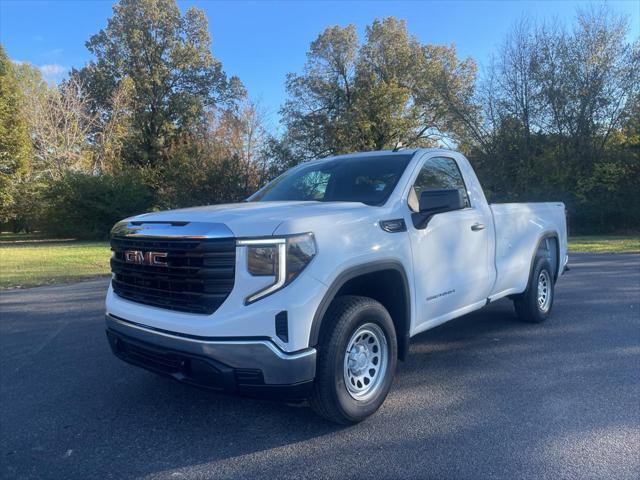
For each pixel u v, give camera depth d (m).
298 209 3.62
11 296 9.66
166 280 3.46
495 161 30.31
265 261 3.16
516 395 4.24
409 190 4.36
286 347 3.17
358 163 4.84
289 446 3.45
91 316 7.73
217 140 32.84
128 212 32.88
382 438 3.53
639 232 27.88
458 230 4.70
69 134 36.75
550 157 28.61
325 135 40.09
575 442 3.41
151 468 3.21
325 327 3.43
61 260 16.58
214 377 3.21
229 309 3.17
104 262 15.94
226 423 3.84
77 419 3.95
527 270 6.11
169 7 47.19
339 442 3.49
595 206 28.03
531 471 3.07
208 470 3.16
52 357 5.59
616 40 28.50
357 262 3.54
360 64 40.53
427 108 40.03
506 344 5.71
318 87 41.47
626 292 8.66
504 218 5.59
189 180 31.67
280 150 33.53
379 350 3.84
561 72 28.95
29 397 4.41
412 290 4.09
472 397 4.22
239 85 50.78
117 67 46.09
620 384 4.43
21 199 35.59
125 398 4.37
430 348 5.62
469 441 3.46
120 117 40.50
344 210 3.70
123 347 3.85
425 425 3.72
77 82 41.38
